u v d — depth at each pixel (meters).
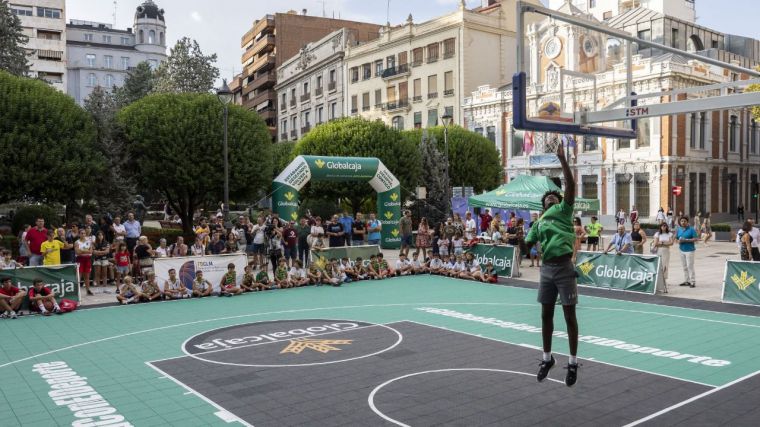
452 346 11.42
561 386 8.86
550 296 7.04
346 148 37.53
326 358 10.66
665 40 46.78
